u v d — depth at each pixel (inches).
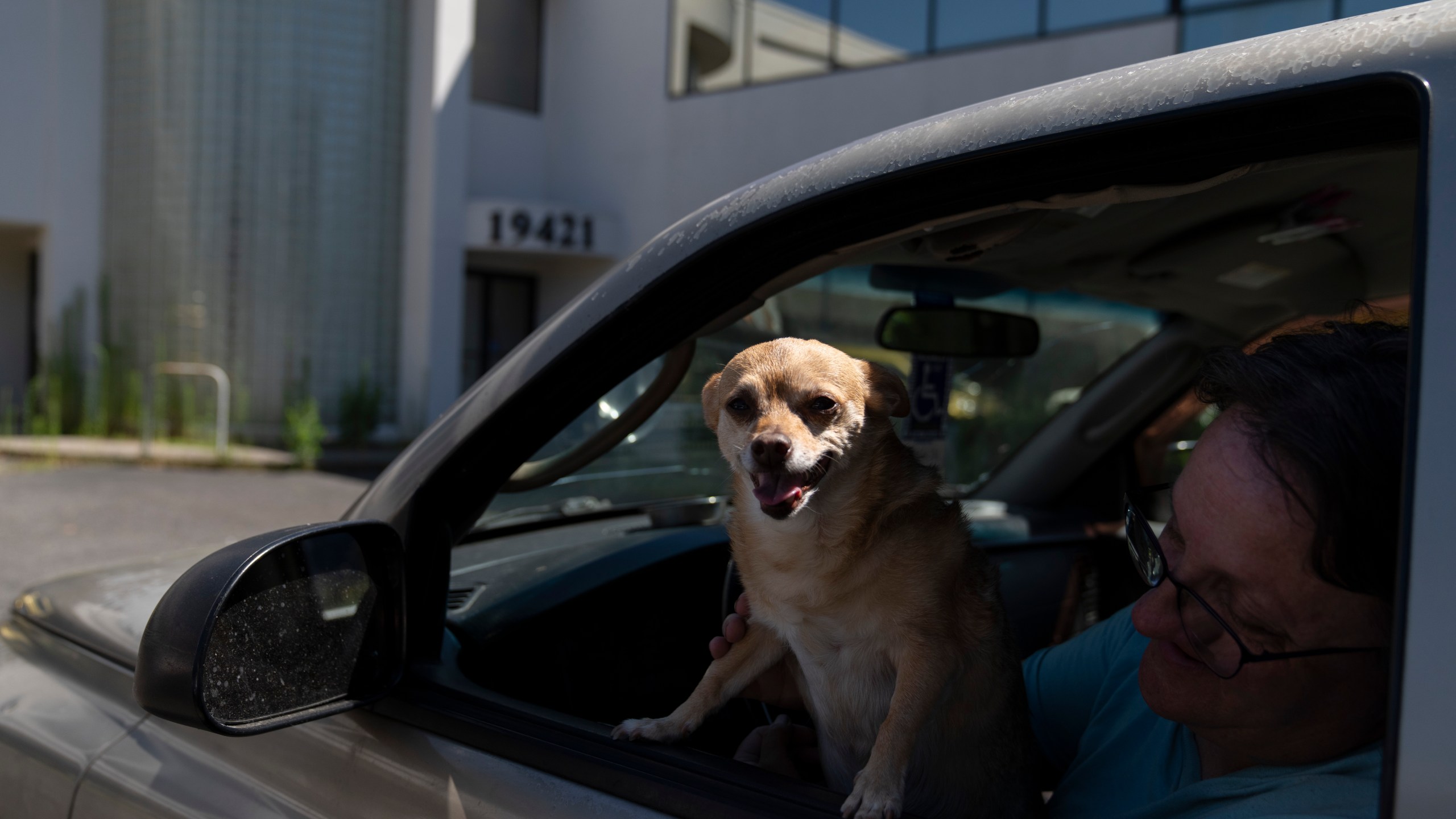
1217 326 102.5
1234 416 42.1
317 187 527.8
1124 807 53.2
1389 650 39.4
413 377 549.6
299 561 49.1
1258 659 40.6
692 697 54.6
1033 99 41.3
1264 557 39.9
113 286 536.7
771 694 65.1
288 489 403.9
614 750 46.9
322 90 525.7
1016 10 410.3
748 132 504.1
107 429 512.1
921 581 55.4
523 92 596.7
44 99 520.1
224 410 467.2
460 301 554.9
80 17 522.9
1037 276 83.8
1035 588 105.1
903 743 50.3
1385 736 29.1
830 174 46.1
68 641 67.3
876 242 49.3
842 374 61.0
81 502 352.2
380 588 52.9
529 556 76.9
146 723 58.4
